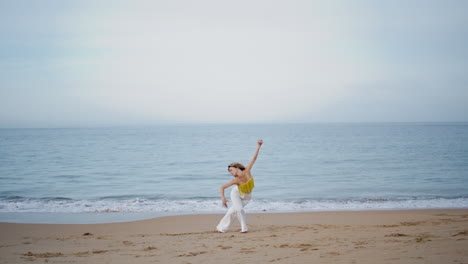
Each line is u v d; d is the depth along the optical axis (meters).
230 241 6.89
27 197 17.92
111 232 9.59
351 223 10.04
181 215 12.41
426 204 15.14
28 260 5.67
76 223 11.31
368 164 32.22
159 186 21.84
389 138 83.62
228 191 19.78
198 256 5.60
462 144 58.06
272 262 4.96
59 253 6.23
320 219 11.05
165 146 63.88
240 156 42.16
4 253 6.36
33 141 85.75
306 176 25.67
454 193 18.16
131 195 18.59
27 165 33.50
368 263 4.61
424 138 80.31
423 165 30.75
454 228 7.89
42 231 9.80
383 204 15.23
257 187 21.06
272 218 11.41
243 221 8.04
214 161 36.66
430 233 7.09
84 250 6.53
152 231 9.60
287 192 19.25
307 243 6.35
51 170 29.86
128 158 40.38
